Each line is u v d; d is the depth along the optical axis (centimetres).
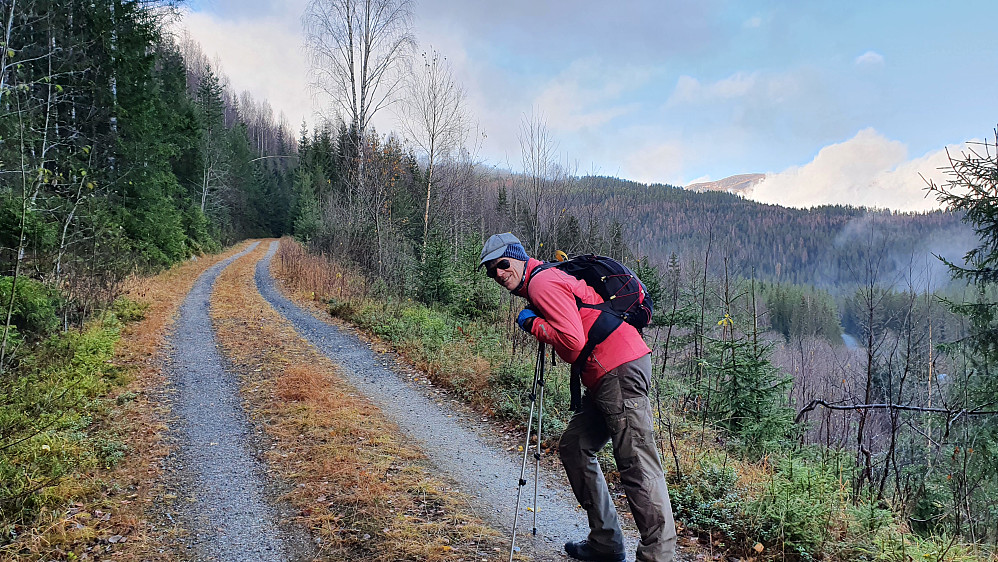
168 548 333
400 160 2070
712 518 367
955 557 322
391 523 355
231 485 434
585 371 271
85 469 439
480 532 347
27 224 774
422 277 1623
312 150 6022
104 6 1669
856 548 322
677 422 637
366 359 954
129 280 1543
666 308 1152
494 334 1121
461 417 667
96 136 1700
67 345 740
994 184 660
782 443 631
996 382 693
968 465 603
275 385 739
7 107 893
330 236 2367
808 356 1325
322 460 470
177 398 686
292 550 331
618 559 304
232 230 4931
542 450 550
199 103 4366
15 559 309
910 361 786
